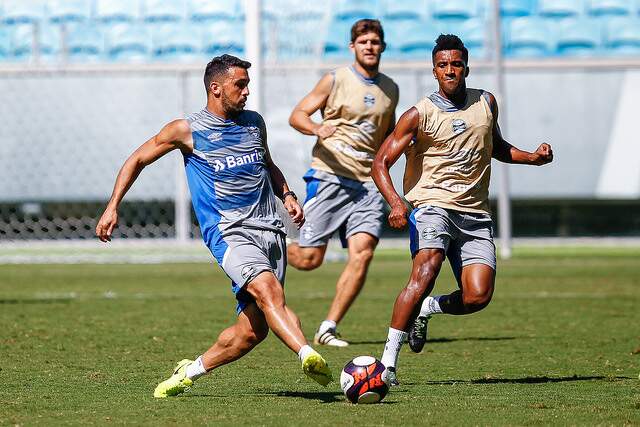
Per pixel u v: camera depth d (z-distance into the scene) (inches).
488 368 1026.1
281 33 2930.6
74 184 3088.1
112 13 3452.3
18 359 1084.5
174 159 3097.9
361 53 1296.8
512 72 3127.5
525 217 3294.8
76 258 2721.5
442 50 882.1
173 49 3437.5
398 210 860.6
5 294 1865.2
